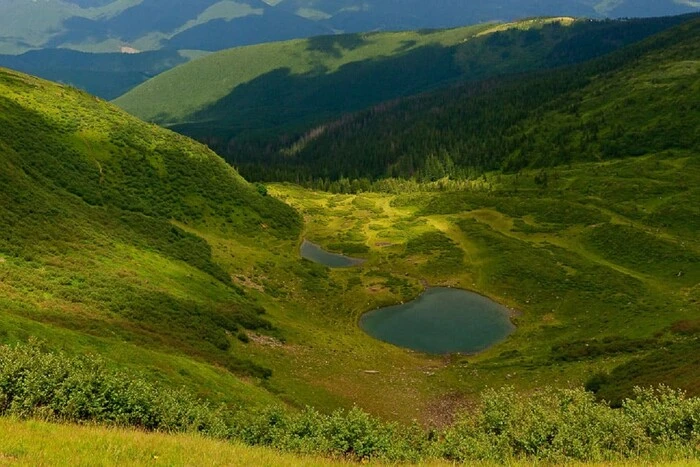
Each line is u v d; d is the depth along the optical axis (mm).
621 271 119812
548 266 124562
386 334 97500
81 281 62250
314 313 102125
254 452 20219
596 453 23031
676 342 73125
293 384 61562
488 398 30547
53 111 124938
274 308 95000
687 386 47250
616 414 26500
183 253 99000
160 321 62062
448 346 92562
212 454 18516
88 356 34719
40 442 16734
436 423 59156
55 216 79062
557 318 102375
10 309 46125
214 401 43625
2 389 23891
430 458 24484
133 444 18188
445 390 70562
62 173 103812
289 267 121625
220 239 124375
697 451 22047
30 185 84938
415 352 89625
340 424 27203
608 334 87062
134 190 118938
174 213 122062
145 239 95500
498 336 96875
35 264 61250
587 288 112062
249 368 59938
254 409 44531
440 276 128000
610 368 66312
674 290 106250
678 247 123438
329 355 77625
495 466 22047
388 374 75375
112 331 51688
